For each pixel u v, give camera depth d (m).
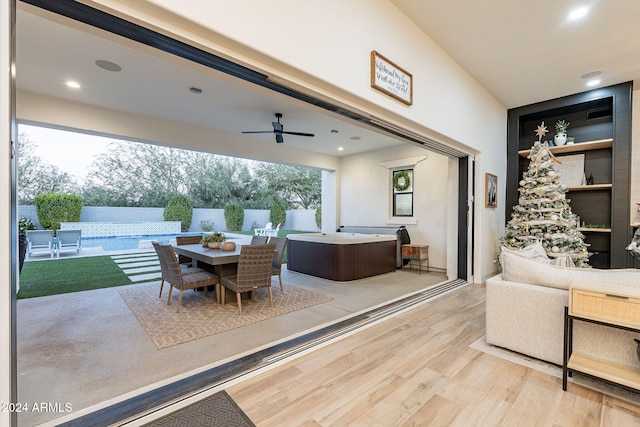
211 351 2.30
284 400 1.67
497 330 2.30
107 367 2.05
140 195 13.91
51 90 3.66
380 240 5.43
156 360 2.15
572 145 4.65
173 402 1.65
